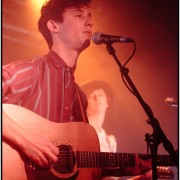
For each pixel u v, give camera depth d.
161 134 2.54
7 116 2.60
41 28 2.99
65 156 2.71
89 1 3.21
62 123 2.76
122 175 3.02
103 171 2.99
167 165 3.02
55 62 3.00
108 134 3.26
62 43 3.05
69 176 2.70
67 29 3.08
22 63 2.87
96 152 2.80
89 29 3.20
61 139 2.73
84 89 3.14
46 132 2.69
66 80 3.03
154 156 2.52
